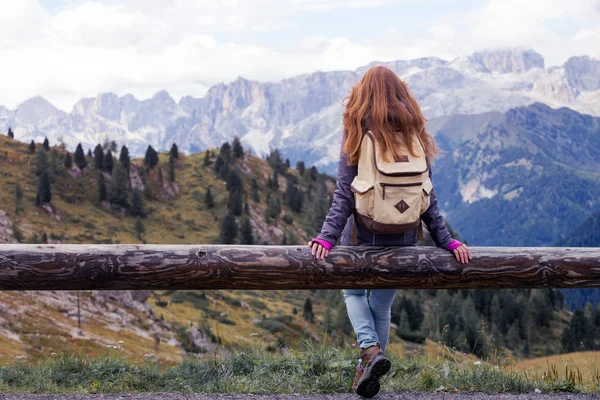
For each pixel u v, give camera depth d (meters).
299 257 3.39
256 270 3.38
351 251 3.41
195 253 3.39
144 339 72.62
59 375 4.55
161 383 4.50
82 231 163.38
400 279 3.42
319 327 93.19
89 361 4.93
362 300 3.68
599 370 4.48
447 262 3.43
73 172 188.00
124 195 184.50
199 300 107.75
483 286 3.53
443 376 4.39
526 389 4.11
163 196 199.25
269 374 4.44
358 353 4.96
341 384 4.05
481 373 4.29
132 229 172.88
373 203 3.18
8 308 67.00
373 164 3.18
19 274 3.31
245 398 3.43
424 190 3.22
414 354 5.12
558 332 136.12
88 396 3.41
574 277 3.48
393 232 3.30
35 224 159.12
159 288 3.46
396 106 3.24
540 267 3.46
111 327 74.25
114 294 85.62
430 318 101.81
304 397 3.49
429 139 3.40
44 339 61.12
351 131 3.30
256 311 109.50
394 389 4.08
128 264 3.36
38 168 182.38
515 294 153.50
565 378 4.38
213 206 196.75
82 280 3.36
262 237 185.00
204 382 4.46
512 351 116.25
